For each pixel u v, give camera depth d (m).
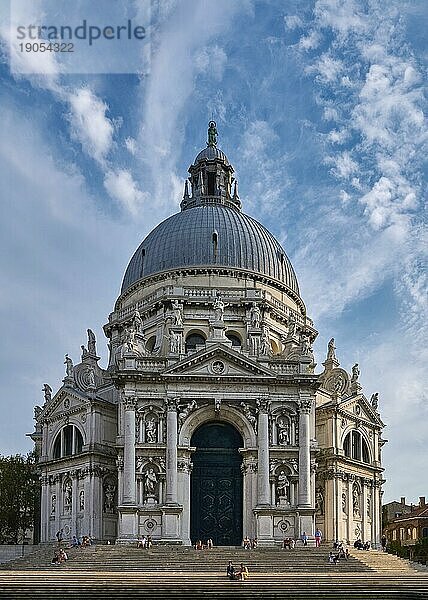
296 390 82.38
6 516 98.12
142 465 79.62
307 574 62.38
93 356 95.06
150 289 98.62
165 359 82.50
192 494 81.12
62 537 86.75
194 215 103.25
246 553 70.56
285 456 80.88
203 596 51.69
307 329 100.38
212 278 96.62
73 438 88.81
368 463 94.75
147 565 65.31
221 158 113.19
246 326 92.75
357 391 94.44
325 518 87.88
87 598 51.50
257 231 103.50
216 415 81.75
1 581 55.69
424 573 64.94
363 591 53.22
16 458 103.19
